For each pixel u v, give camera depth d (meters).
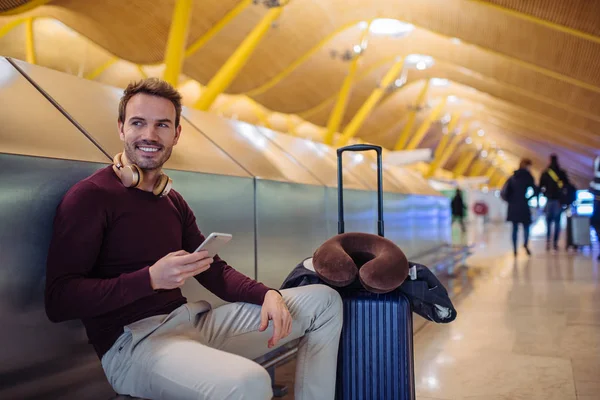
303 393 2.13
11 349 1.97
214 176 3.37
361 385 2.27
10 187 2.01
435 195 10.27
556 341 4.25
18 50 20.84
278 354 3.10
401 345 2.24
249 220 3.74
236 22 16.72
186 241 2.23
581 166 48.44
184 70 19.41
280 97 23.81
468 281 7.80
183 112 4.20
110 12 13.62
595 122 26.41
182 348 1.74
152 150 1.93
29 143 2.20
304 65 22.02
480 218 32.78
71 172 2.29
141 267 1.93
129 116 1.94
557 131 38.22
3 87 2.45
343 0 16.70
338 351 2.29
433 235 9.66
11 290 1.99
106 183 1.89
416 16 16.45
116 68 23.98
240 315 2.10
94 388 2.33
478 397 3.02
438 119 47.06
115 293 1.69
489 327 4.80
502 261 10.45
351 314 2.28
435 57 22.80
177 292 2.09
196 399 1.61
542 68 16.20
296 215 4.46
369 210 6.33
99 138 2.69
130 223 1.90
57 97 2.73
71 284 1.71
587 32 11.41
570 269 8.84
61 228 1.76
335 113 21.14
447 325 4.93
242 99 35.56
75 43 21.84
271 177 4.18
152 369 1.72
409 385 2.25
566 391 3.09
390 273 2.16
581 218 12.52
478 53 20.55
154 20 13.88
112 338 1.86
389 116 33.50
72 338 2.22
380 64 23.61
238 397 1.57
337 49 21.64
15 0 11.55
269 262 3.97
